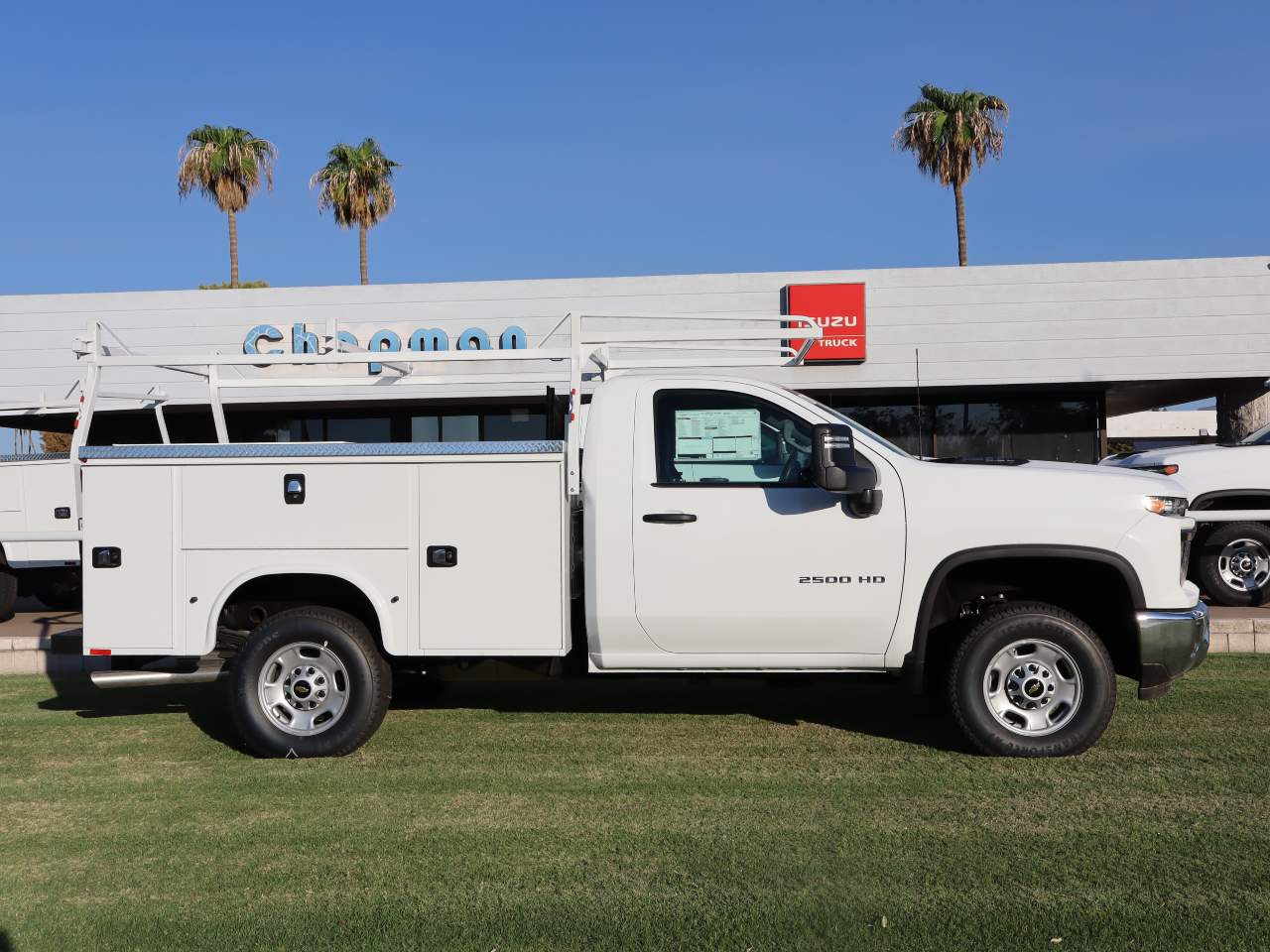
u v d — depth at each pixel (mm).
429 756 6145
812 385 18141
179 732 6840
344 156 40594
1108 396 21953
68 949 3697
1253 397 18453
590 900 4039
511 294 18109
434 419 20641
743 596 5906
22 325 18266
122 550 6152
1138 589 5762
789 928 3768
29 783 5699
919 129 34188
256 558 6098
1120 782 5371
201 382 18031
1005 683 5922
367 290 18203
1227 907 3863
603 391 6129
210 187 38156
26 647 9047
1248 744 6070
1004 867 4293
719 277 18016
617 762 5992
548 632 5957
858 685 8125
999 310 17969
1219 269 17703
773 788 5426
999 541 5785
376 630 6316
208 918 3926
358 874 4344
